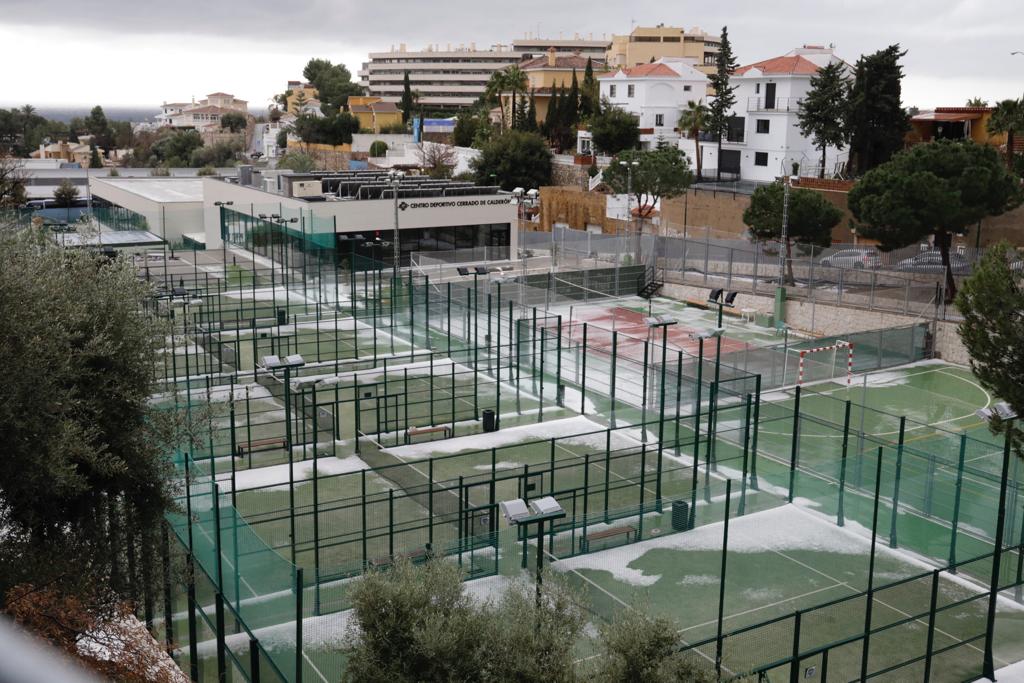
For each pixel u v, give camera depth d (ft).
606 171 258.37
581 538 83.46
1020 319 86.02
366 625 50.11
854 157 268.21
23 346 56.34
